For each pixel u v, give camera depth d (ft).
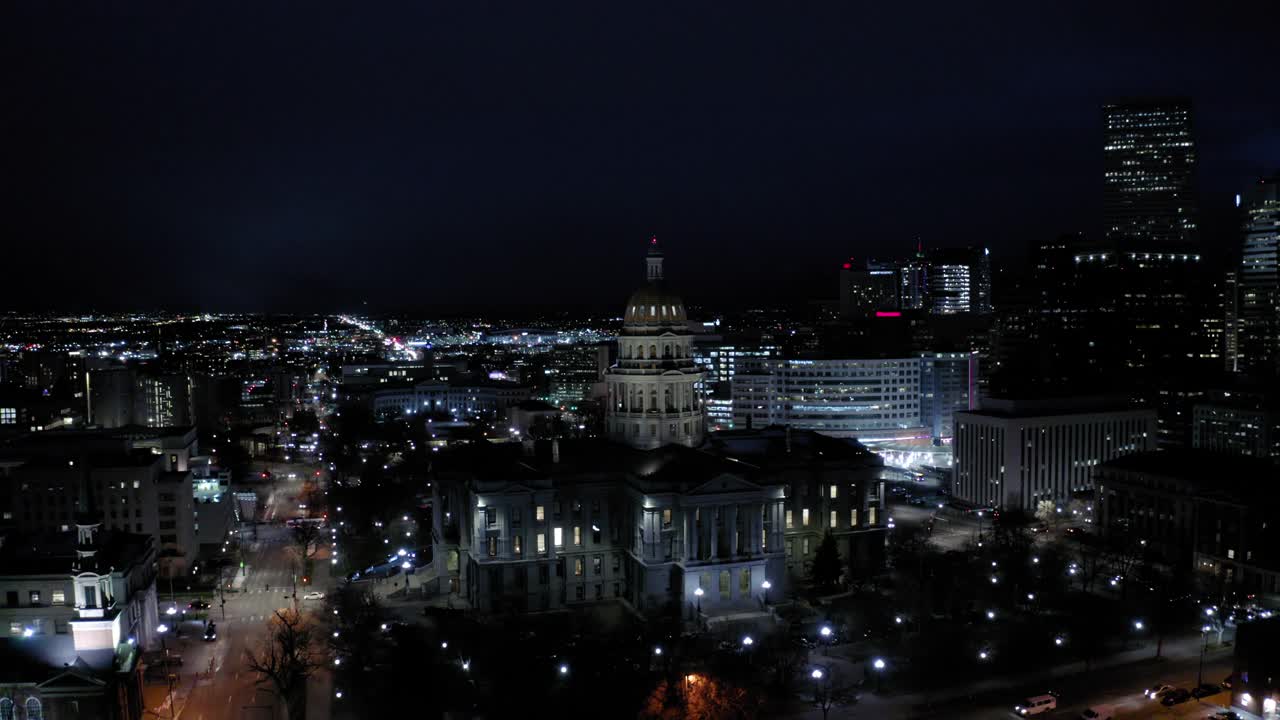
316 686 483.51
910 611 572.51
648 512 592.19
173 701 470.80
